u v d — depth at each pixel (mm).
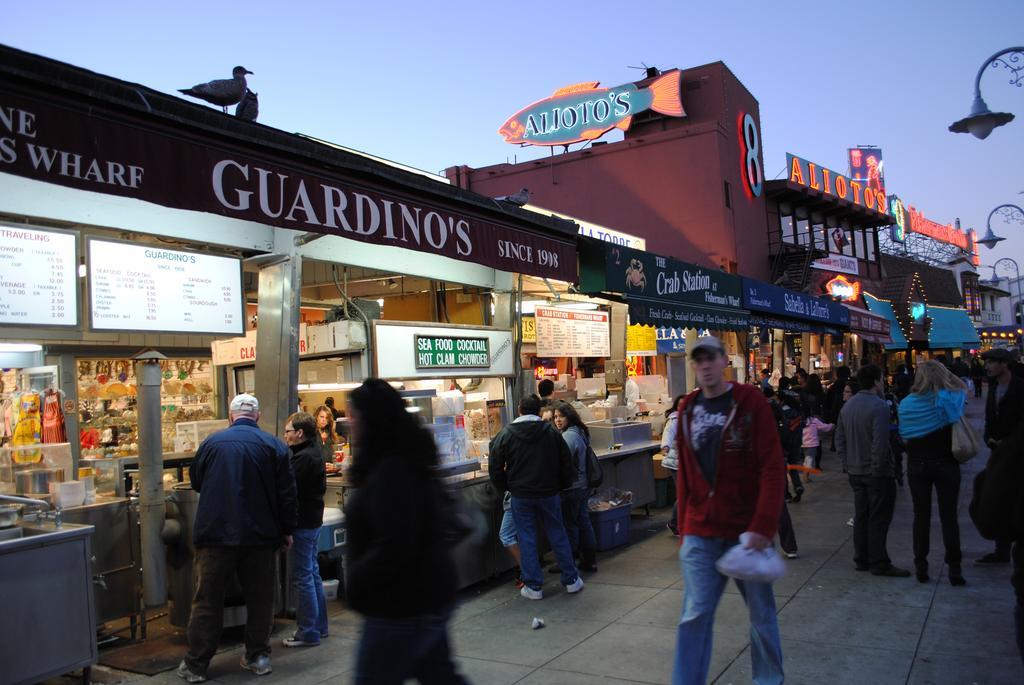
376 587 2996
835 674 4637
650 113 23500
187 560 5852
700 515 3943
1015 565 3957
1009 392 7141
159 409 5828
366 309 7398
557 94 24609
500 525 7465
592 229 15836
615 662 5031
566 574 6812
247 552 5133
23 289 5043
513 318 9289
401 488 3035
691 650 3852
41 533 4797
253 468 5137
